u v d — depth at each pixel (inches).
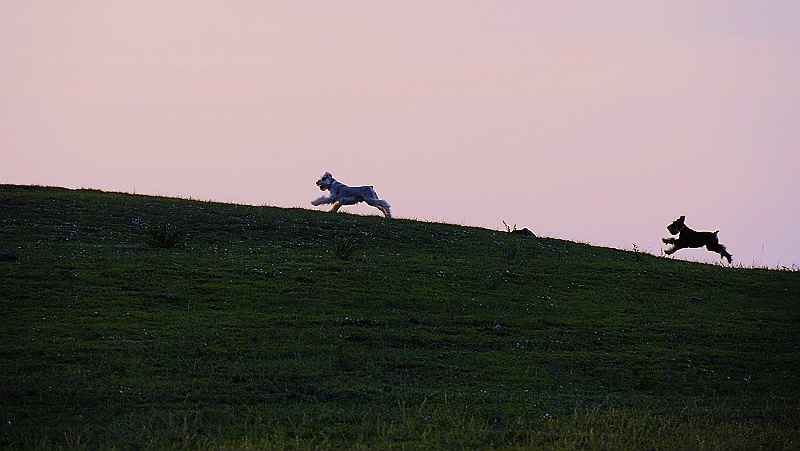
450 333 1086.4
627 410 828.0
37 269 1196.5
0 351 888.3
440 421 753.6
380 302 1187.3
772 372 1027.3
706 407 861.2
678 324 1194.6
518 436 729.0
